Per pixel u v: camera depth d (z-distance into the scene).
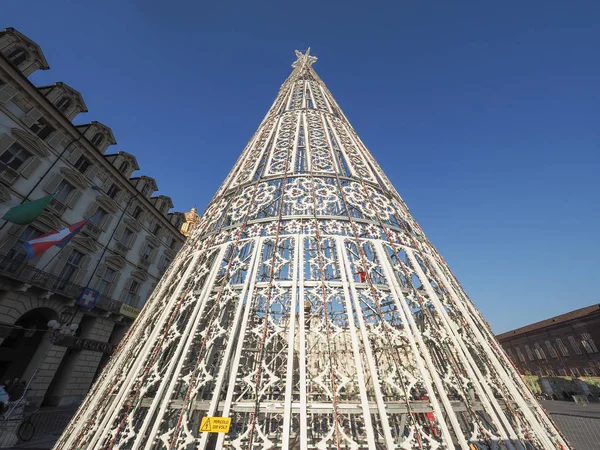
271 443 3.81
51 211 17.50
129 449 4.46
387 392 5.75
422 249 7.39
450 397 5.08
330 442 4.62
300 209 7.14
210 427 3.92
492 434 4.42
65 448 4.81
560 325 44.53
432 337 5.26
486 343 5.88
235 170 10.60
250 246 6.60
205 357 4.80
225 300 5.47
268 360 6.41
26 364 16.77
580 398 31.55
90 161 20.94
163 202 29.81
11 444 9.84
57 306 17.11
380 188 8.59
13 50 17.12
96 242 20.53
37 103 17.34
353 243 6.46
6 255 14.96
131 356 5.69
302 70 19.08
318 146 9.71
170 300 6.09
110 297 21.11
